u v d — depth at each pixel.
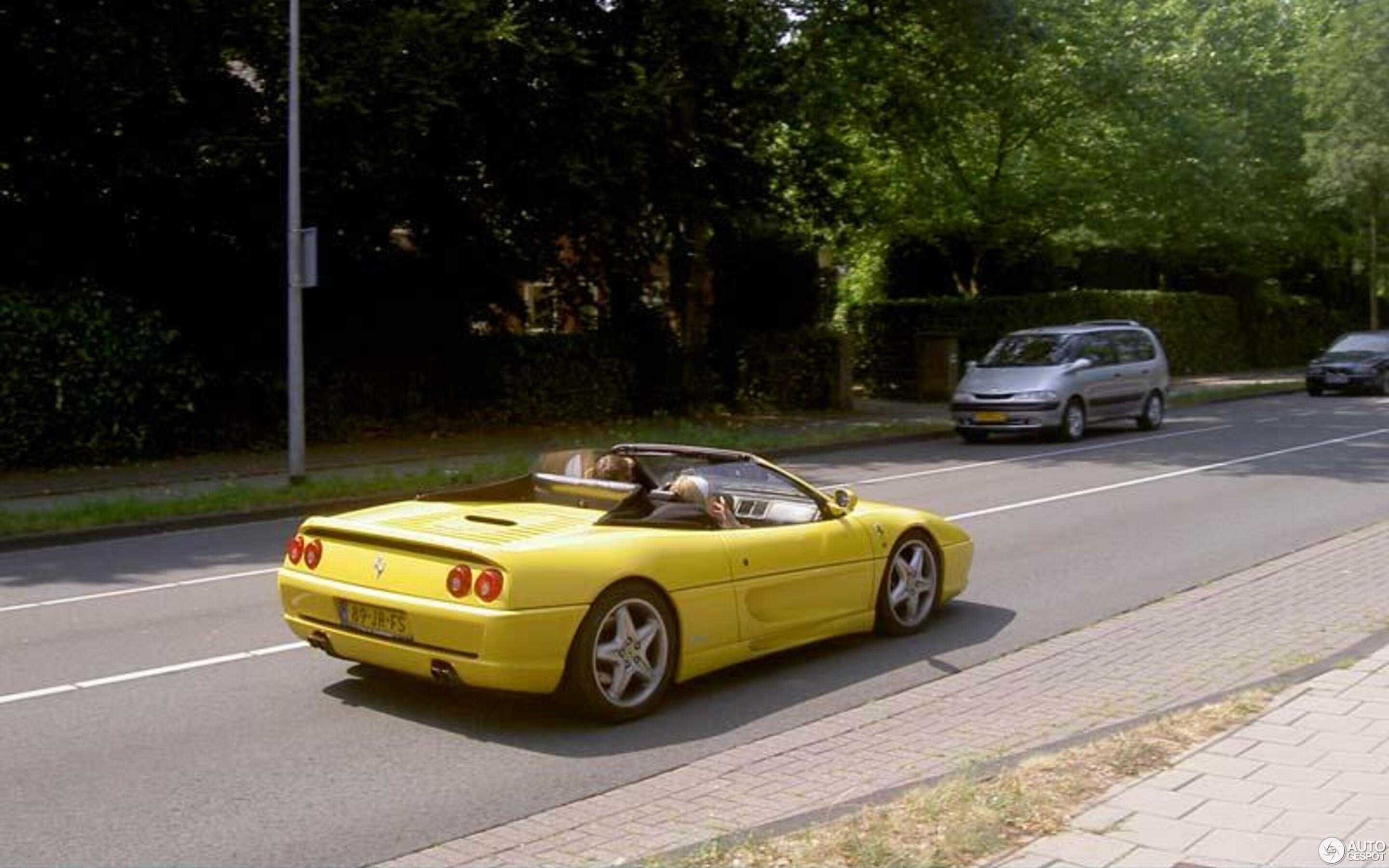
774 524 8.29
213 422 19.92
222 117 18.98
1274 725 6.14
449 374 23.09
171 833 5.23
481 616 6.27
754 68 24.12
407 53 18.80
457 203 22.08
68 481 16.88
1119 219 33.41
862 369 34.47
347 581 6.86
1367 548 11.80
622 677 6.73
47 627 9.02
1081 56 29.72
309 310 21.42
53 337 17.72
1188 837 4.78
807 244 29.36
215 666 7.90
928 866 4.53
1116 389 23.94
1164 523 13.55
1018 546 12.22
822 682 7.59
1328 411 29.47
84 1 17.88
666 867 4.60
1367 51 37.12
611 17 22.56
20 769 6.00
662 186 23.80
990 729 6.62
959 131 28.86
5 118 18.64
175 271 20.55
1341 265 50.59
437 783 5.84
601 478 8.18
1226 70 37.66
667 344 26.12
